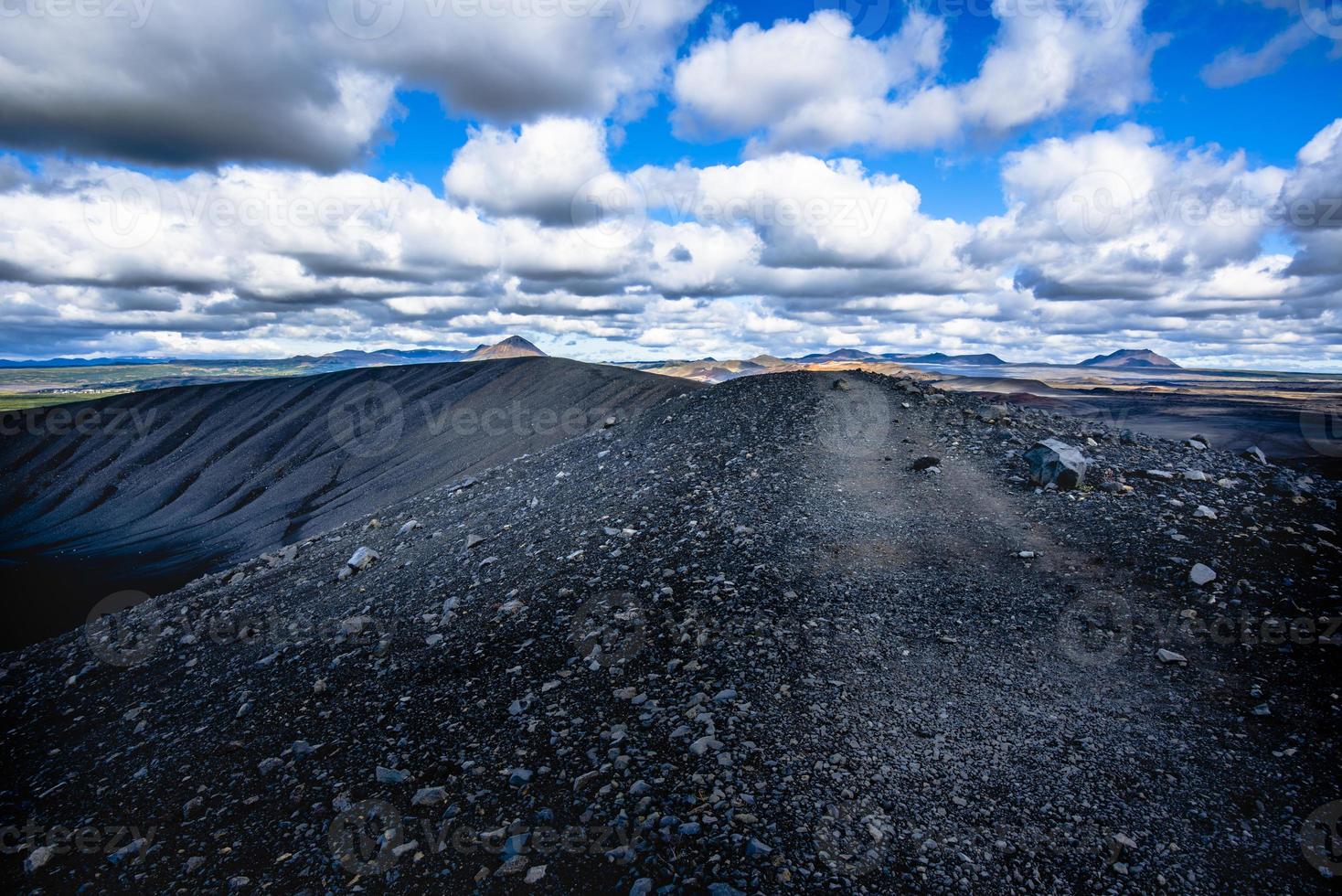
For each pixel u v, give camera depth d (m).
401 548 18.56
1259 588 9.45
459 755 7.59
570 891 5.35
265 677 11.22
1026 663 8.50
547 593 11.90
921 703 7.77
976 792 6.36
